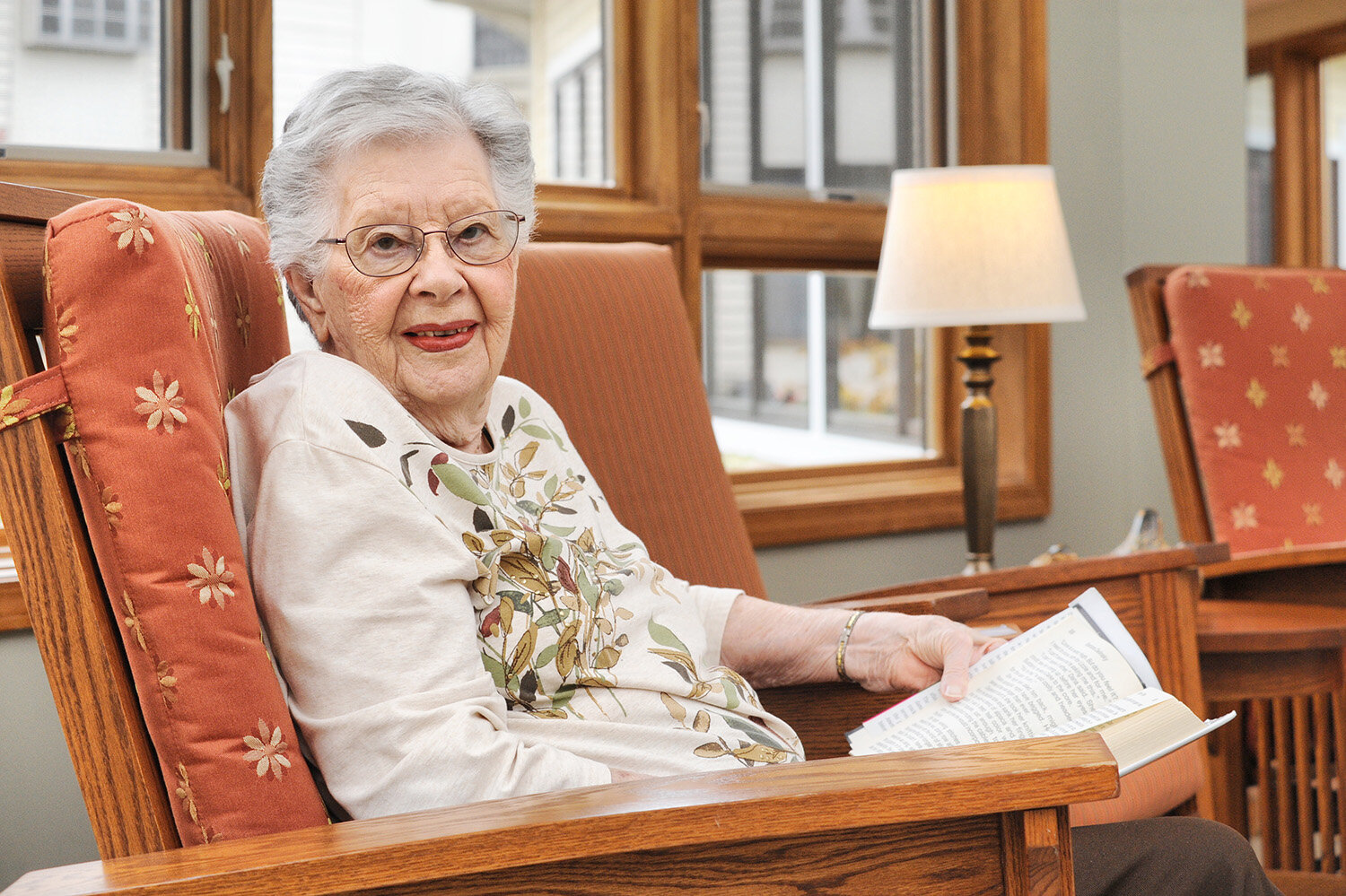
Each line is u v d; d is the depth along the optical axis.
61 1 2.01
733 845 0.77
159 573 0.84
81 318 0.83
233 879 0.69
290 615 0.93
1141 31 3.34
